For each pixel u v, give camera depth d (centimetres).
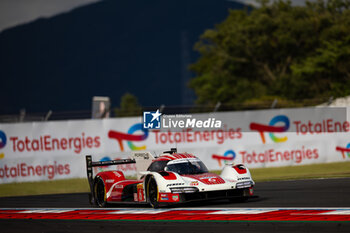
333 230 2589
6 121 7644
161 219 3341
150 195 3928
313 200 3831
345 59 15262
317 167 7450
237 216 3238
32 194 6297
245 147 7688
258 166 7712
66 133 7375
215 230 2816
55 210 4347
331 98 9019
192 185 3634
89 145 7419
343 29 16750
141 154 4297
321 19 18875
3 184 7144
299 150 7838
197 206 3897
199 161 4094
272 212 3312
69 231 3148
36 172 7238
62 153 7338
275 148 7775
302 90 15538
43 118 7700
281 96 15812
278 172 7256
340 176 5994
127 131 7519
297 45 19350
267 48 19812
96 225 3306
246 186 3781
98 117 8031
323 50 16088
